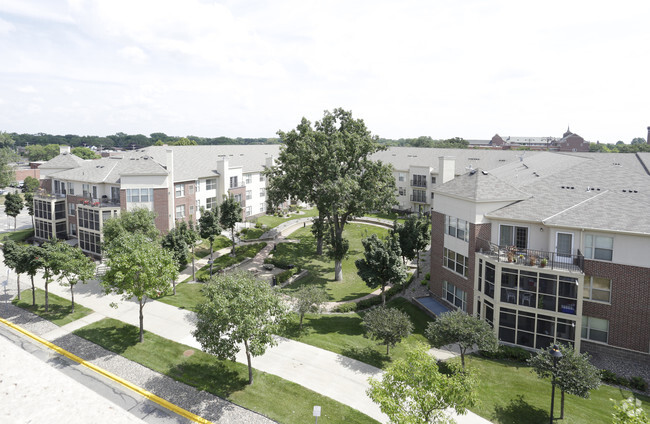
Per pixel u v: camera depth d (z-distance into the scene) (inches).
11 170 3789.4
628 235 957.2
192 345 1050.1
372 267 1151.6
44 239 2069.4
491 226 1135.6
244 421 764.6
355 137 1525.6
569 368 751.1
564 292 971.3
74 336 1122.0
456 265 1233.4
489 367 948.6
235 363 957.8
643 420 507.5
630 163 1603.1
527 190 1214.3
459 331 860.0
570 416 772.6
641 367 950.4
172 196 1957.4
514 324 1025.5
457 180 1285.7
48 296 1406.3
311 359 973.8
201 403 821.2
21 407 824.3
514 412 787.4
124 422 776.9
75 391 880.9
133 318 1219.9
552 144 5866.1
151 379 913.5
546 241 1066.1
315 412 675.4
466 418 767.1
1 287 1482.5
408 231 1466.5
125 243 1096.8
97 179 1872.5
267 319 856.9
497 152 2593.5
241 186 2442.2
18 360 1010.1
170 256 1159.6
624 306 972.6
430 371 627.8
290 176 1593.3
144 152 2155.5
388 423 712.4
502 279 1032.8
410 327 959.0
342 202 1483.8
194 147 2497.5
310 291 1144.8
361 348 1034.1
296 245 1975.9
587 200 1079.6
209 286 877.8
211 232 1574.8
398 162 2881.4
